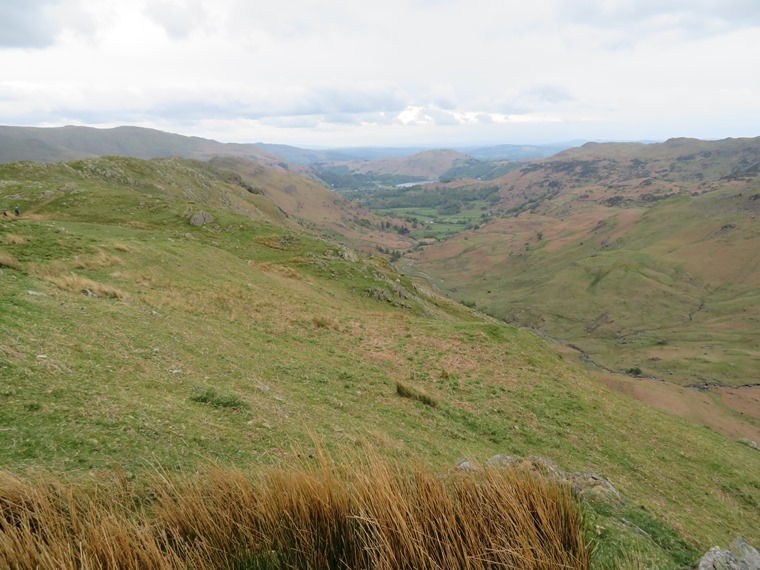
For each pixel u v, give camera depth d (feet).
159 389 31.55
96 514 11.16
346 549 10.95
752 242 618.03
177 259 98.63
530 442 53.36
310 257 169.78
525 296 648.38
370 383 58.59
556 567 10.16
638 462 55.77
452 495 12.13
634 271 614.34
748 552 22.03
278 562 10.71
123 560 9.43
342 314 100.48
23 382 24.79
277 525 11.44
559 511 11.97
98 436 21.31
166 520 11.60
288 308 90.74
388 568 9.75
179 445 23.21
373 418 45.16
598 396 78.07
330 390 50.90
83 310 45.14
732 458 67.62
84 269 72.49
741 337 439.63
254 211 379.55
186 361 41.60
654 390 274.16
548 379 80.07
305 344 71.10
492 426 54.49
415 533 10.32
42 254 72.54
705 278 591.37
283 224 423.64
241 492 12.44
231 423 29.07
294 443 28.45
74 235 87.56
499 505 11.35
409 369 71.82
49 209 162.61
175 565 9.70
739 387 342.03
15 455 17.61
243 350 55.83
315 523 11.46
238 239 173.58
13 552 9.16
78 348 33.68
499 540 10.53
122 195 191.52
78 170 240.32
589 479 36.24
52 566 8.88
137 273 79.30
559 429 59.67
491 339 94.22
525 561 9.86
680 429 74.95
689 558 27.84
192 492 12.65
